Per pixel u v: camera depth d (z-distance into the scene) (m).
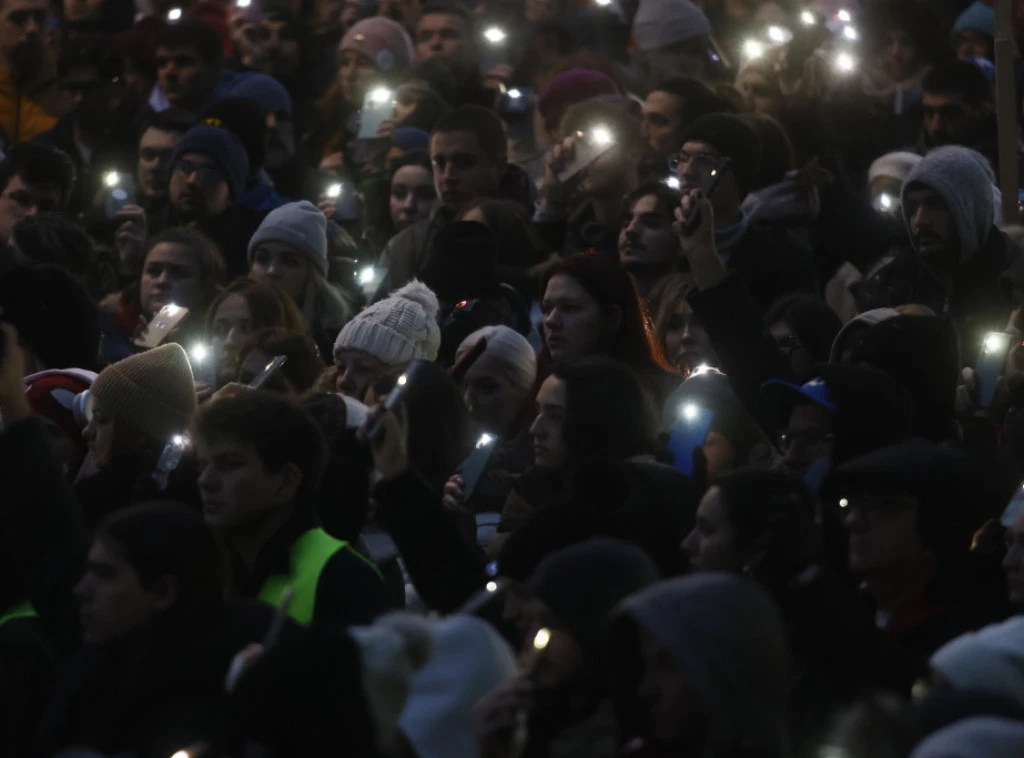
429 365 11.00
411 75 22.67
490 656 7.93
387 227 20.00
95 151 22.38
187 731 7.99
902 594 8.95
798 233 16.75
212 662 8.19
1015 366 12.30
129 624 8.37
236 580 9.72
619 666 7.01
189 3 28.62
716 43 24.66
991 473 10.17
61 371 13.27
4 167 19.62
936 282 14.46
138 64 24.48
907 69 21.88
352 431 10.98
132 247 18.56
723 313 11.16
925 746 5.90
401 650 6.98
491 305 14.68
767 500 8.66
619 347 12.84
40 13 24.19
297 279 16.34
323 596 9.39
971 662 7.26
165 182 19.67
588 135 16.95
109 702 8.30
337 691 6.74
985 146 18.31
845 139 20.00
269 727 6.73
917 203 14.02
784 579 8.37
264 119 19.03
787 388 10.37
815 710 7.62
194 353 14.43
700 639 6.61
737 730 6.55
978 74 18.45
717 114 15.55
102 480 11.42
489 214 16.73
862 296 14.90
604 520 9.07
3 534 9.94
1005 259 13.90
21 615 9.84
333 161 22.09
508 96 22.48
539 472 10.72
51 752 8.41
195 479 10.68
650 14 23.00
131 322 17.11
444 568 9.29
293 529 9.62
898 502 8.85
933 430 11.26
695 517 9.60
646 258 15.38
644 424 10.60
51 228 17.72
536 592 7.73
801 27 19.16
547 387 10.69
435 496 9.39
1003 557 8.92
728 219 15.09
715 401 11.45
